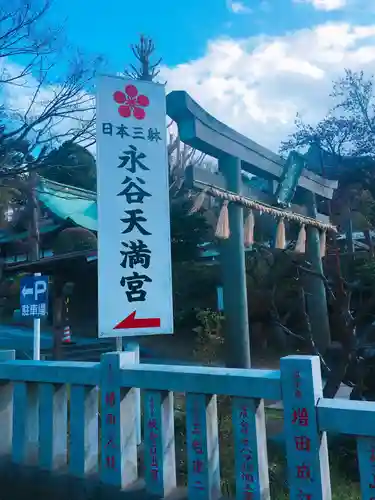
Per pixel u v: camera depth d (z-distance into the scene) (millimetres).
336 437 4984
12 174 8078
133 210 4090
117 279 3934
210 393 2408
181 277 15578
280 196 7809
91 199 13062
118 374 2715
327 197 10578
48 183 11875
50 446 2938
